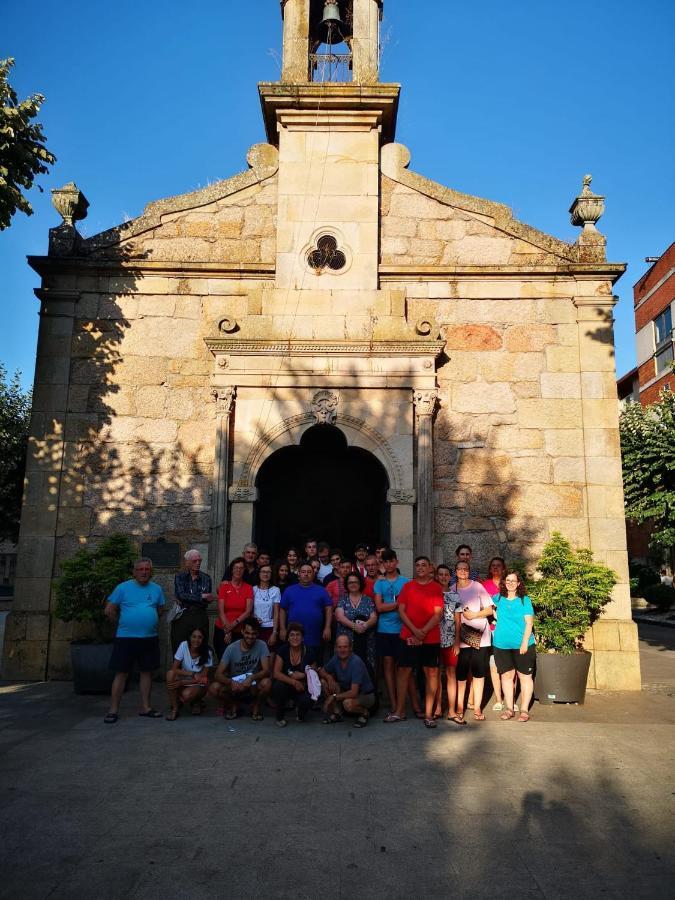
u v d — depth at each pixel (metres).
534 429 9.94
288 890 3.59
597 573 8.61
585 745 6.25
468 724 7.06
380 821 4.48
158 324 10.23
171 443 9.92
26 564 9.54
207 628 7.72
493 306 10.27
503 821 4.49
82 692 8.41
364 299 10.11
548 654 8.23
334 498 10.89
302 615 7.46
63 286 10.27
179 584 7.86
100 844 4.14
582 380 10.00
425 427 9.65
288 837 4.23
